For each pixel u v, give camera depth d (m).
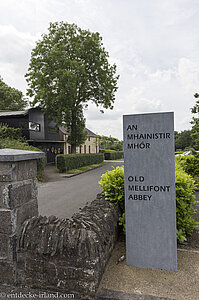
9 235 2.46
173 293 2.29
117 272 2.70
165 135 2.79
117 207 3.65
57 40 19.50
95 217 2.82
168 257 2.77
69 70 18.36
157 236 2.81
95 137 39.78
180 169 5.04
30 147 13.52
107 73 21.12
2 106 29.00
